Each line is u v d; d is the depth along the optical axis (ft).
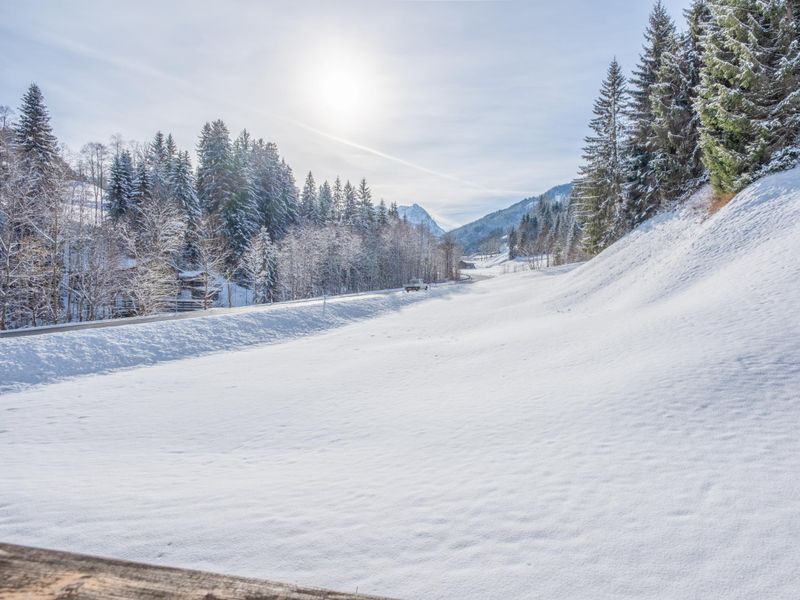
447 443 20.62
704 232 61.77
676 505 12.50
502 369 37.58
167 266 121.19
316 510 13.87
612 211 127.75
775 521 11.25
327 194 298.15
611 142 130.31
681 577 9.61
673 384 22.50
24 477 17.88
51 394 38.75
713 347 27.09
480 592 9.53
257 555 11.19
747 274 41.73
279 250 186.70
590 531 11.66
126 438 25.71
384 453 20.18
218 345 63.98
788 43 60.80
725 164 67.46
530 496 13.96
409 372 41.83
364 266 230.07
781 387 19.94
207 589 5.34
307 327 81.97
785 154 61.00
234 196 178.40
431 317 93.61
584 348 38.19
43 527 12.78
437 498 14.38
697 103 71.67
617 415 20.40
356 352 57.98
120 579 5.37
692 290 47.96
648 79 108.27
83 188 132.57
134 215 147.23
